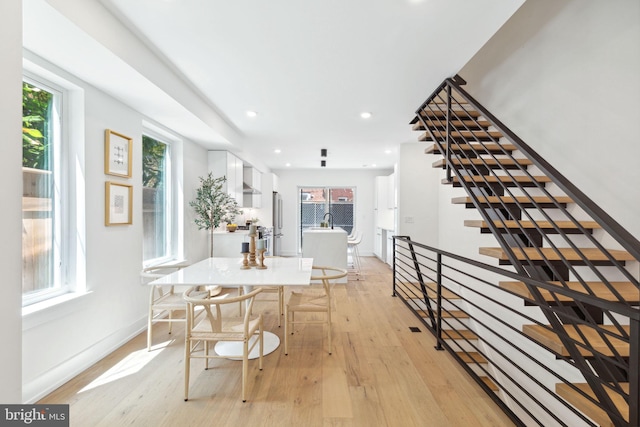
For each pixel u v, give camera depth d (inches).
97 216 100.4
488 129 136.3
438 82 115.5
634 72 76.8
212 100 135.3
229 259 128.4
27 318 74.4
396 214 227.8
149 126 135.6
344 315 144.3
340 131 183.5
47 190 88.4
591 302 46.7
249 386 83.7
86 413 72.1
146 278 127.1
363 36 85.7
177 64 102.5
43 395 78.9
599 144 86.5
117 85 97.2
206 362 92.8
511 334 116.6
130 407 74.4
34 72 83.0
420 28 81.9
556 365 90.4
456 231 181.0
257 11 75.2
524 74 117.5
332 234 206.8
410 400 78.3
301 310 104.0
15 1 49.0
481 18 77.5
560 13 100.2
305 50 93.3
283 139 204.2
